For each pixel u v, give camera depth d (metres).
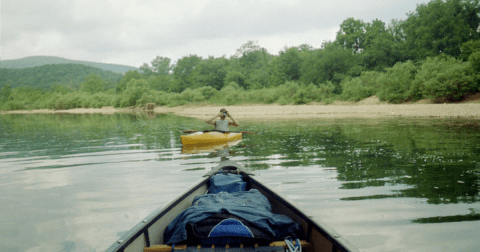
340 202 4.26
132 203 4.59
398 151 7.62
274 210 3.63
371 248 3.00
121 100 65.56
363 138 10.02
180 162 7.51
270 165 6.68
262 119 21.14
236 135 11.43
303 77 41.88
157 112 45.22
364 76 30.62
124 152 9.29
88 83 119.81
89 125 21.70
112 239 3.47
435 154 7.05
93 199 4.86
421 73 23.91
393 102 25.58
